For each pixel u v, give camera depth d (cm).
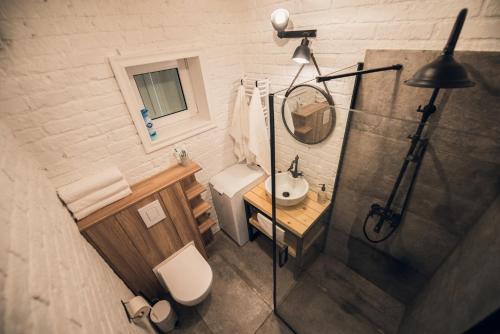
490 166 99
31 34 108
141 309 132
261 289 198
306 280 195
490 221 93
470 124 100
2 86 107
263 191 212
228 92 206
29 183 98
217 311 184
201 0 159
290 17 151
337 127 149
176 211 182
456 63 70
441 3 93
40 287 56
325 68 149
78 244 117
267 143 204
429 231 137
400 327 154
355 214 173
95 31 125
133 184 172
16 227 63
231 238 249
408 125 117
